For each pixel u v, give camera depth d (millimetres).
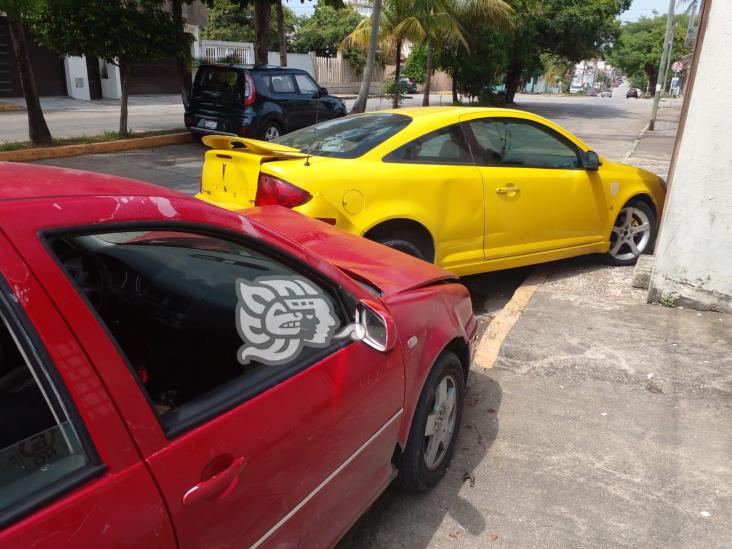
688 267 4848
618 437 3340
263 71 12750
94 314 1402
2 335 1594
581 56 32656
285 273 2080
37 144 11844
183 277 2061
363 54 35594
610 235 5941
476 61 26500
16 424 1458
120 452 1361
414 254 4539
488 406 3613
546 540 2625
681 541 2627
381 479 2410
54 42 11617
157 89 26703
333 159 4250
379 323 2166
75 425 1311
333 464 2021
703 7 5141
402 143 4457
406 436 2543
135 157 11805
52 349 1306
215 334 1948
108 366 1390
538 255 5355
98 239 1959
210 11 39031
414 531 2666
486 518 2750
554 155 5402
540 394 3746
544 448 3244
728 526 2717
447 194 4555
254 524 1685
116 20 11781
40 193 1487
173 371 1843
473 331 3219
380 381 2244
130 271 2047
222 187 4395
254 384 1785
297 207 3953
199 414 1596
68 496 1259
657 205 6176
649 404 3643
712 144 4543
